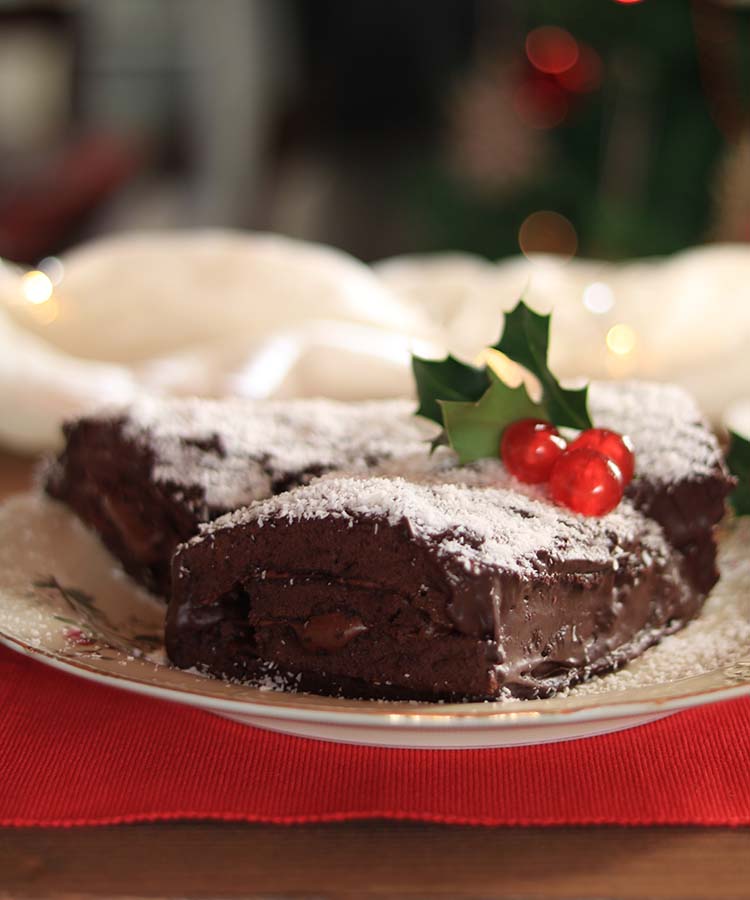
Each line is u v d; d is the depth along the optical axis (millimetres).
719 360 448
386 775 273
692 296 479
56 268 507
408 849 258
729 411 424
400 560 280
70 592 325
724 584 329
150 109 1535
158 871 254
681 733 283
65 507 363
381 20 1562
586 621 295
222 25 1550
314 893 249
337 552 284
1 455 446
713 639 307
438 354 444
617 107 691
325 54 1604
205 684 273
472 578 275
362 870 254
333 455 330
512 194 760
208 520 322
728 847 258
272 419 344
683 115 683
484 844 259
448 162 853
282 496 297
